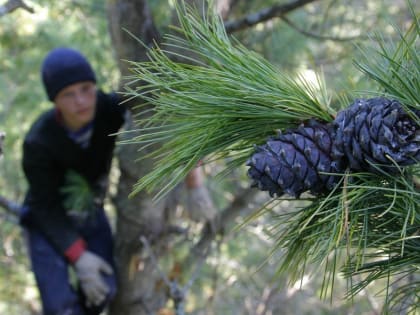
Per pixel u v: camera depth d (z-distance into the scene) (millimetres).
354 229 1024
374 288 3020
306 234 1089
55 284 2639
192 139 1124
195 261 3156
